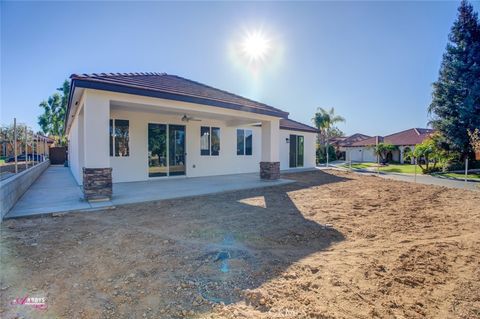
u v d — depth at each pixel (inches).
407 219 242.2
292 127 781.9
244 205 293.7
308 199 332.2
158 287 118.7
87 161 289.6
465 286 123.3
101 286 119.0
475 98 759.7
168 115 510.6
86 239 178.5
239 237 188.5
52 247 163.3
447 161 776.3
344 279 128.0
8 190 243.8
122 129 463.5
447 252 163.9
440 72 829.8
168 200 313.4
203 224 218.4
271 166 500.7
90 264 141.0
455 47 803.4
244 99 521.0
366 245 177.5
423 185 469.1
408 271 137.9
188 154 552.4
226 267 140.0
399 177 630.5
